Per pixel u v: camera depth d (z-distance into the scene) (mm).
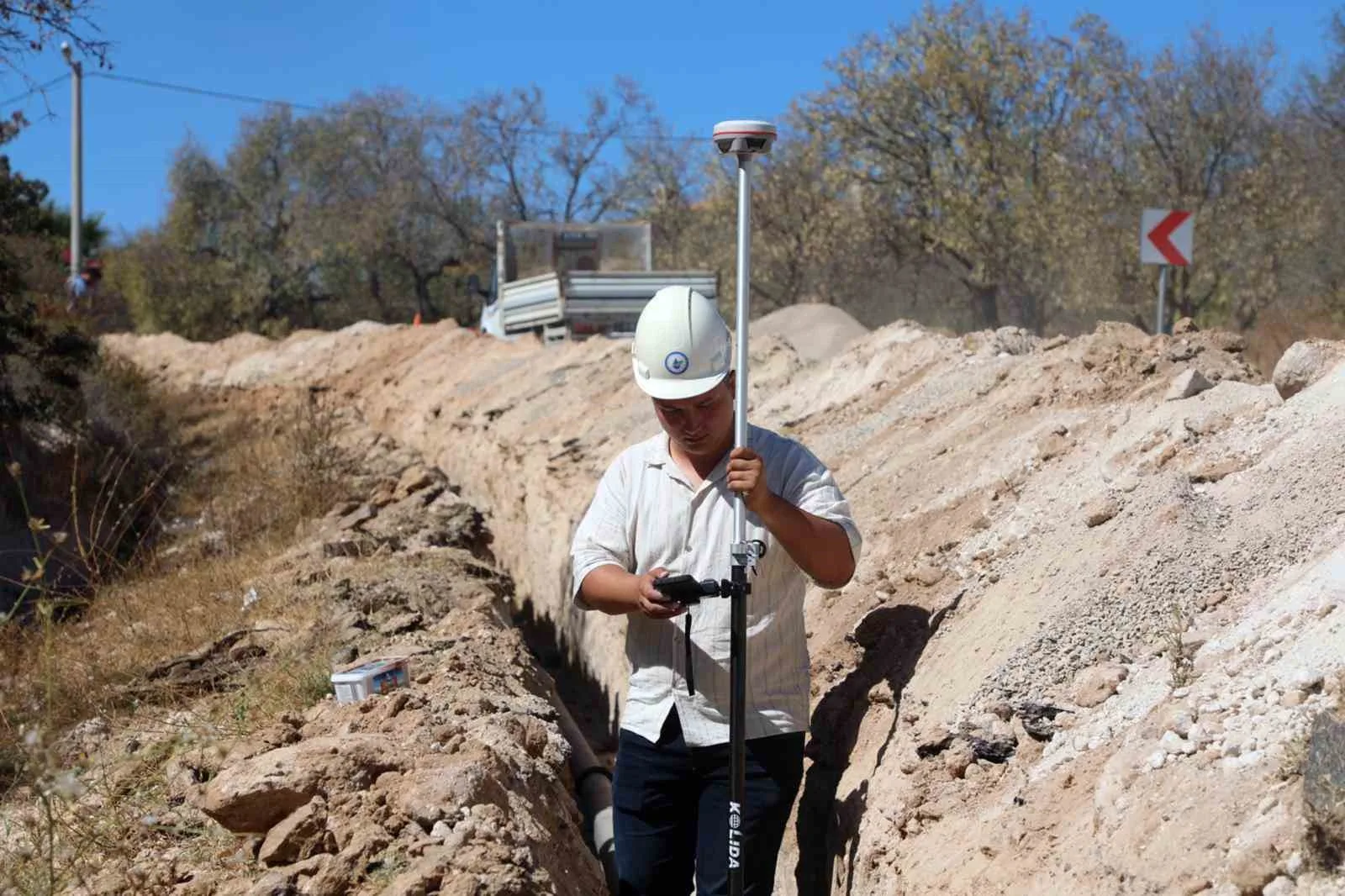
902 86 22703
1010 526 4594
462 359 18188
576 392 12383
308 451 11023
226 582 7867
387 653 5637
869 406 7398
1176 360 5180
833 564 3529
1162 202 18922
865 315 26062
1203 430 4316
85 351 12805
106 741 5238
